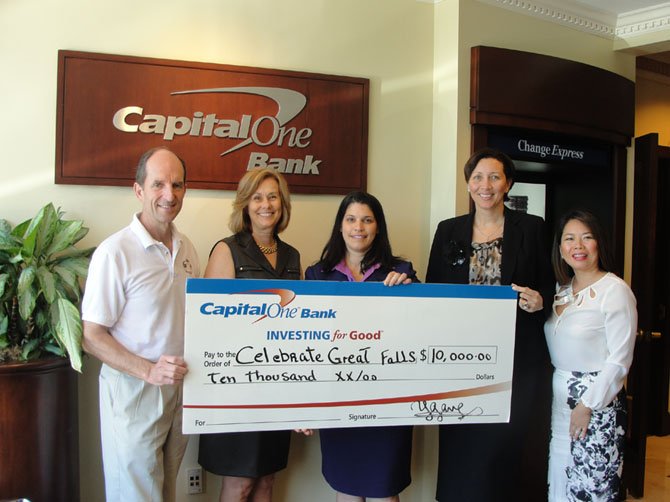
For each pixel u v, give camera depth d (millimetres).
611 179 3262
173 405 1855
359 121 2711
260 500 2246
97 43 2344
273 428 1705
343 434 1985
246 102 2521
